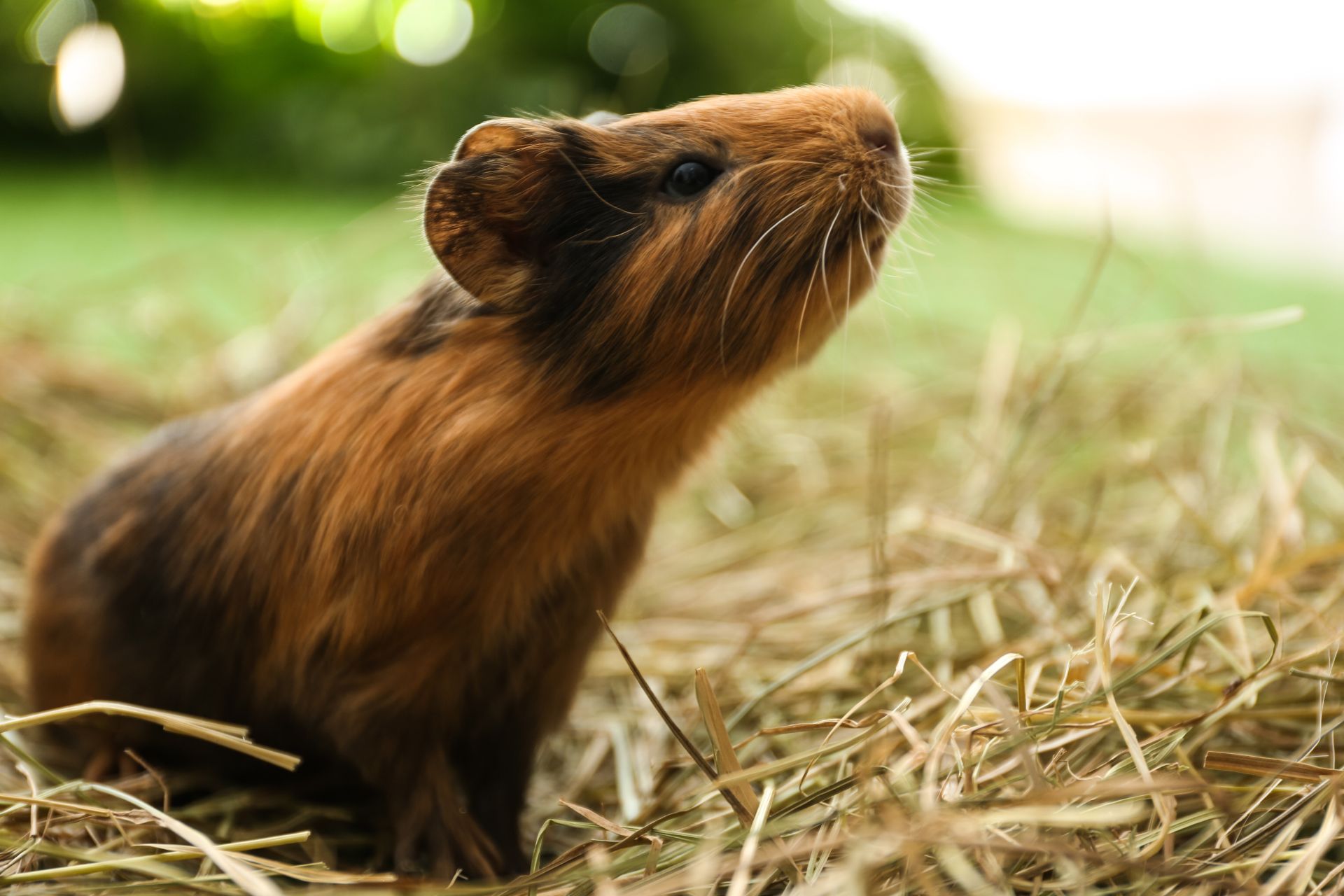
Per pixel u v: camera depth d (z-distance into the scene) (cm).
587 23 143
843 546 48
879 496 40
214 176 146
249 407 36
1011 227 119
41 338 59
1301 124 179
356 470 33
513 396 33
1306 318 90
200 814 34
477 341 33
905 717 32
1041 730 32
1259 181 181
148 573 36
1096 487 47
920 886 29
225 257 82
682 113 34
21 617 42
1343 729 34
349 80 153
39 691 38
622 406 33
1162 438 52
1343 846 32
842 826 30
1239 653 36
